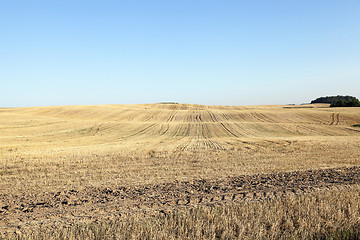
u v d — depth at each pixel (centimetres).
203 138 4025
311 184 1114
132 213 779
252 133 4688
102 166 1714
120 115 7038
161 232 627
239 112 7612
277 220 705
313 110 7838
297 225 691
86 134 4534
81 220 732
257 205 808
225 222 677
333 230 649
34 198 966
